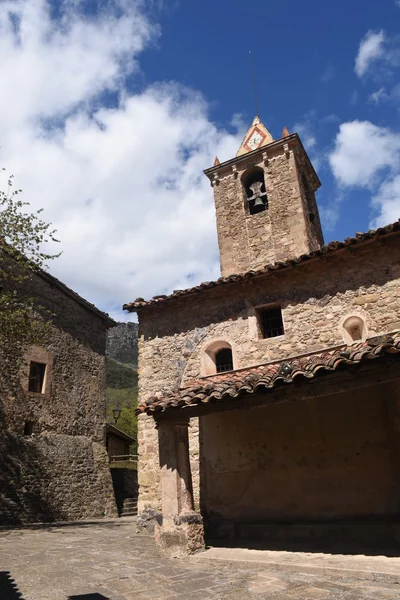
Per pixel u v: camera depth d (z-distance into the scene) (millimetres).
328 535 7703
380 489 7785
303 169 15836
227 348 10922
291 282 10289
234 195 15430
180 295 11180
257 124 16578
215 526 8969
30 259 15000
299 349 9711
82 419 19188
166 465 7520
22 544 8852
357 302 9398
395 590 4746
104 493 18672
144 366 11570
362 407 8336
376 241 9195
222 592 4891
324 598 4543
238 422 9586
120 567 6316
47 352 18031
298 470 8633
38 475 15984
